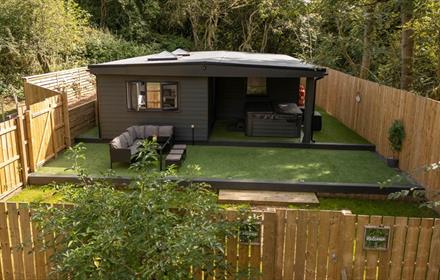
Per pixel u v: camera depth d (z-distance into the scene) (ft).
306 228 16.06
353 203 29.68
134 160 36.17
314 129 48.96
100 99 42.93
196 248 12.60
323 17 46.93
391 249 15.97
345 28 52.13
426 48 41.34
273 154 39.93
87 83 63.00
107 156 38.60
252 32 90.79
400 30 47.75
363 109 45.50
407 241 15.87
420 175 30.94
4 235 16.99
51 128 37.11
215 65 40.60
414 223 15.70
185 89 42.34
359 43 50.67
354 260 16.16
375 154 40.32
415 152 32.01
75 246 13.24
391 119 37.04
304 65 43.39
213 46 93.45
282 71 40.42
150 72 41.19
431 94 41.34
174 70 41.01
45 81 50.55
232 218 15.39
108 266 12.19
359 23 47.91
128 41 92.17
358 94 46.96
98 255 12.30
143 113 43.09
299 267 16.44
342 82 54.29
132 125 43.42
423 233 15.76
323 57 45.93
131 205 13.30
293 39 89.45
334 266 16.26
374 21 46.47
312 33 80.12
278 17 85.05
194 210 14.62
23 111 32.50
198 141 43.37
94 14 94.32
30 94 45.19
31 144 32.45
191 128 43.16
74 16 76.48
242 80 54.80
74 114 43.57
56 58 70.79
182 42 96.43
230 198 29.60
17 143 30.81
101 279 12.07
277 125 45.19
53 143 37.52
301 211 15.92
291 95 55.83
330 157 39.11
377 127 40.81
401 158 35.12
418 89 42.39
